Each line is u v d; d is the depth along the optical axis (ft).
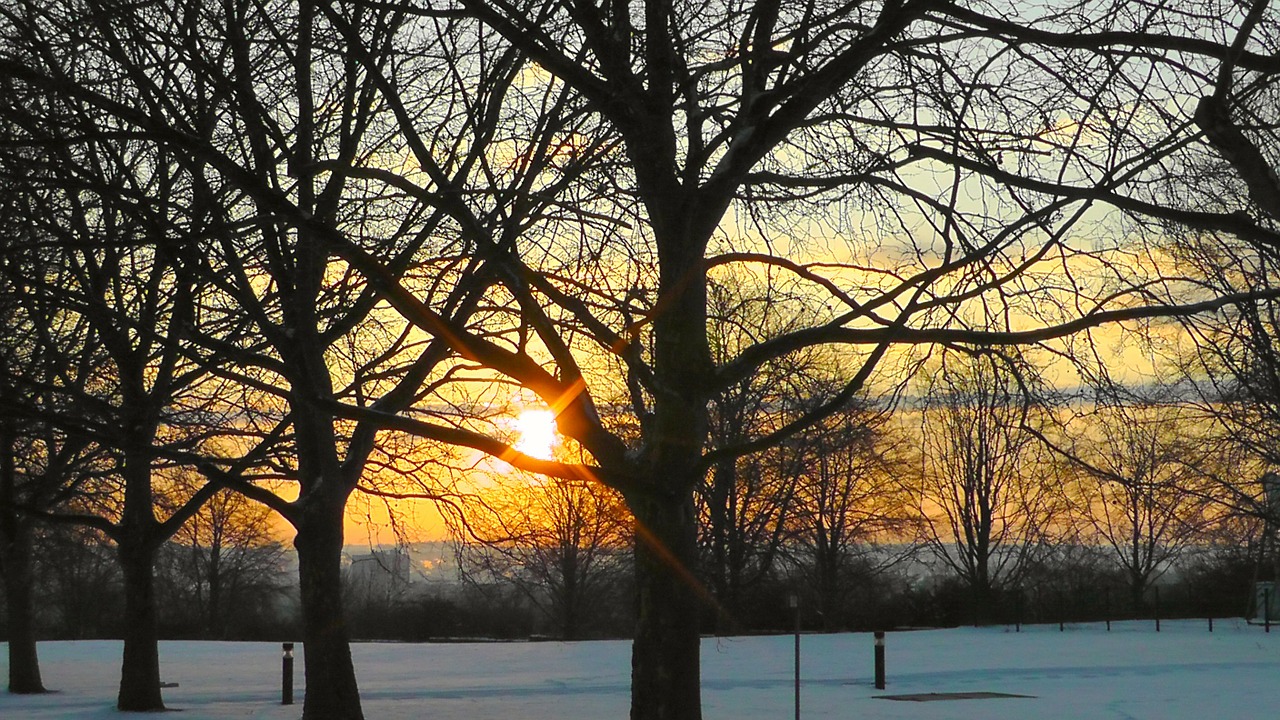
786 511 159.22
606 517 113.29
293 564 246.27
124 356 58.85
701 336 34.91
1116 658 108.27
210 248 49.57
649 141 34.83
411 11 33.83
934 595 196.75
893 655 113.29
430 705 72.64
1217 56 32.19
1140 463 65.62
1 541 92.43
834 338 32.86
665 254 34.91
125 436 40.81
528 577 205.36
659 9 35.12
